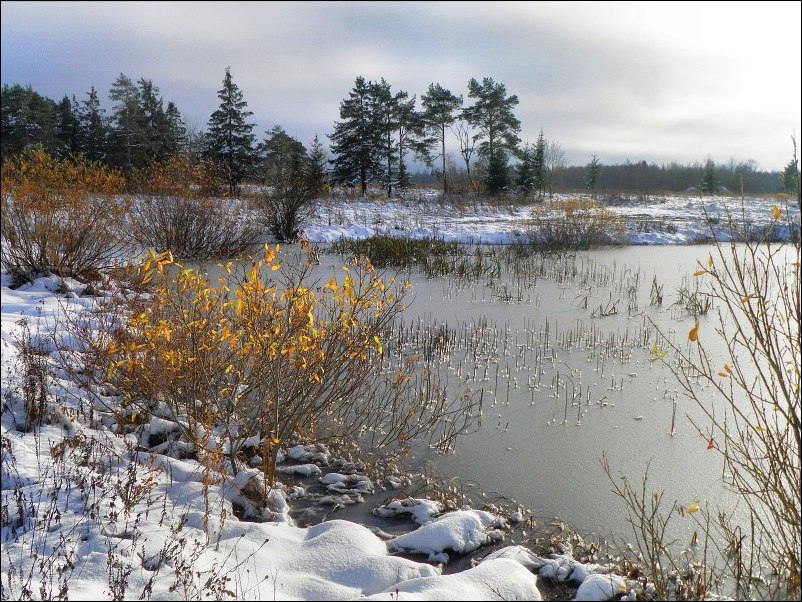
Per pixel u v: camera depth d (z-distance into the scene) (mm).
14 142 32344
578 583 3531
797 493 3047
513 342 8562
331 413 5898
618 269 15492
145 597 2979
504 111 38938
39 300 9102
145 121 33750
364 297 4703
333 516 4324
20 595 2857
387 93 34844
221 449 4523
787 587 3217
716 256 17328
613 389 6738
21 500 3762
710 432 5594
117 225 12641
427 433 5656
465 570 3574
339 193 33812
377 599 3004
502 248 20094
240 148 30766
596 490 4664
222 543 3600
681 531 4113
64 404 5164
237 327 4758
